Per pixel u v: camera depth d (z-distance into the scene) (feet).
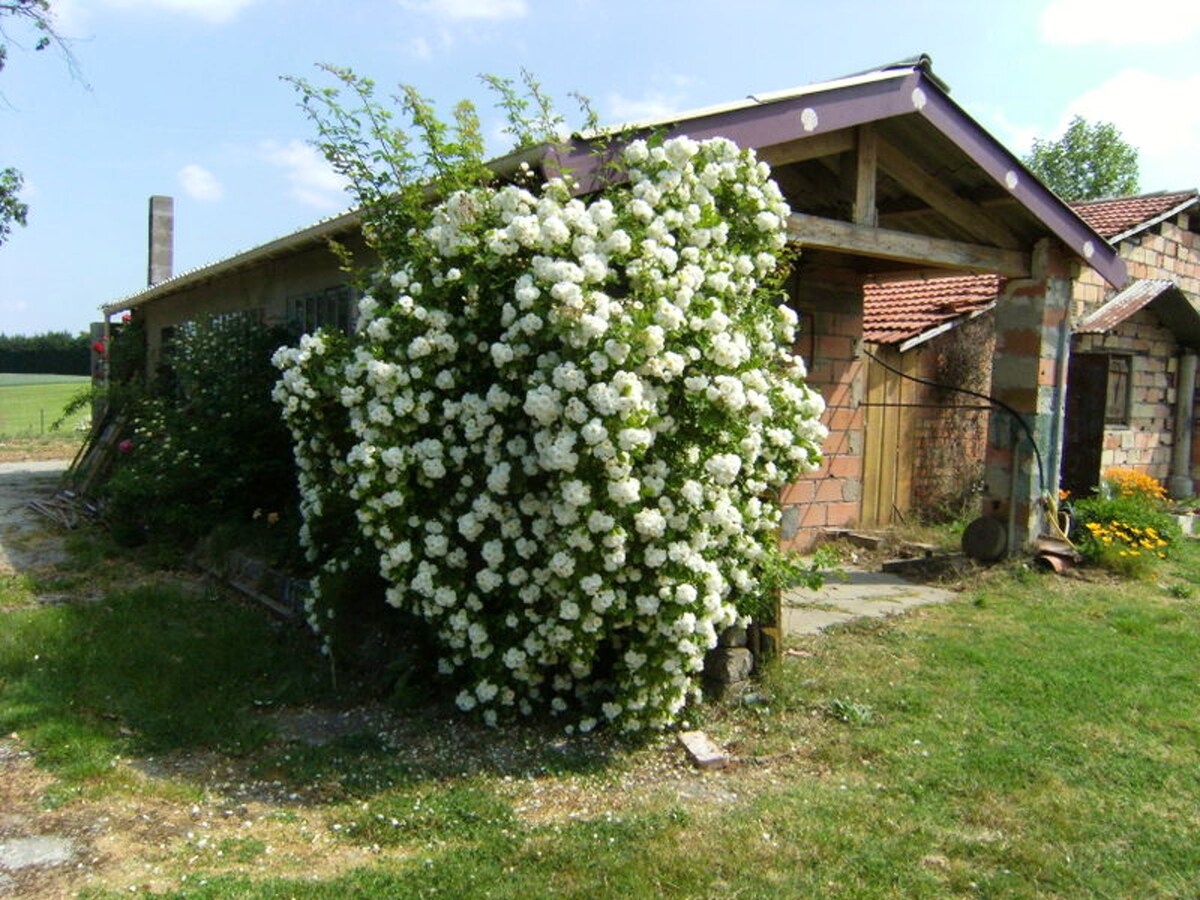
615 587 12.98
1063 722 14.87
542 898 9.64
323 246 27.32
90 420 56.44
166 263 55.62
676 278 13.17
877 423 32.63
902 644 18.89
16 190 49.55
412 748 13.50
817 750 13.71
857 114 18.80
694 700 14.90
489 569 13.47
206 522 24.73
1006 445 27.35
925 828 11.34
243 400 26.09
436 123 15.26
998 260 25.34
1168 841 11.27
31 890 9.61
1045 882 10.32
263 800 11.91
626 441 11.82
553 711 14.34
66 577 22.89
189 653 17.10
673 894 9.82
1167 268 43.16
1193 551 30.40
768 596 15.72
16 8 40.93
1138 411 41.78
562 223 13.01
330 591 16.30
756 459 15.11
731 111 16.65
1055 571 25.98
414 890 9.77
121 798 11.71
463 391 14.02
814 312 29.32
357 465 13.70
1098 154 95.50
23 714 14.01
